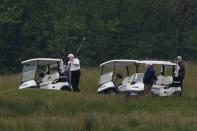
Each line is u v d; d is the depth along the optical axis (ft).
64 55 619.67
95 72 386.93
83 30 633.20
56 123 227.61
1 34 626.64
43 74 319.27
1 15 610.24
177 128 221.25
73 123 226.99
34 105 279.49
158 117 242.58
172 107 279.49
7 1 629.10
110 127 220.84
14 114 270.05
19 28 630.74
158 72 364.17
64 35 622.95
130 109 277.23
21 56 627.87
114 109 276.00
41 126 224.74
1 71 613.11
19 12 616.39
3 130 220.23
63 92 293.02
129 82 310.45
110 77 313.53
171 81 312.71
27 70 320.50
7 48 629.51
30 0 633.61
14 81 369.91
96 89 357.00
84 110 274.36
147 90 300.81
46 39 634.84
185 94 337.72
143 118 238.27
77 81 312.09
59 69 315.99
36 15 637.30
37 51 627.05
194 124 229.25
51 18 642.22
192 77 386.52
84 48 635.66
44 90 295.07
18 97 284.00
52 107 276.62
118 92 310.24
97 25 655.35
